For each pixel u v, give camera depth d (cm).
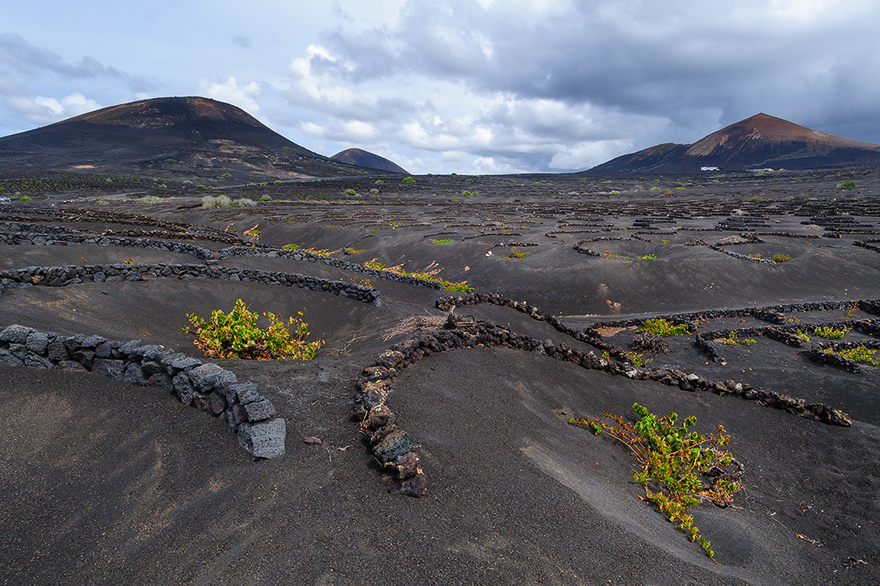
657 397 907
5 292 858
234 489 379
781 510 618
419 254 3091
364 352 796
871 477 689
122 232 1964
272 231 4275
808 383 1235
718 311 1941
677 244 3128
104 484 385
